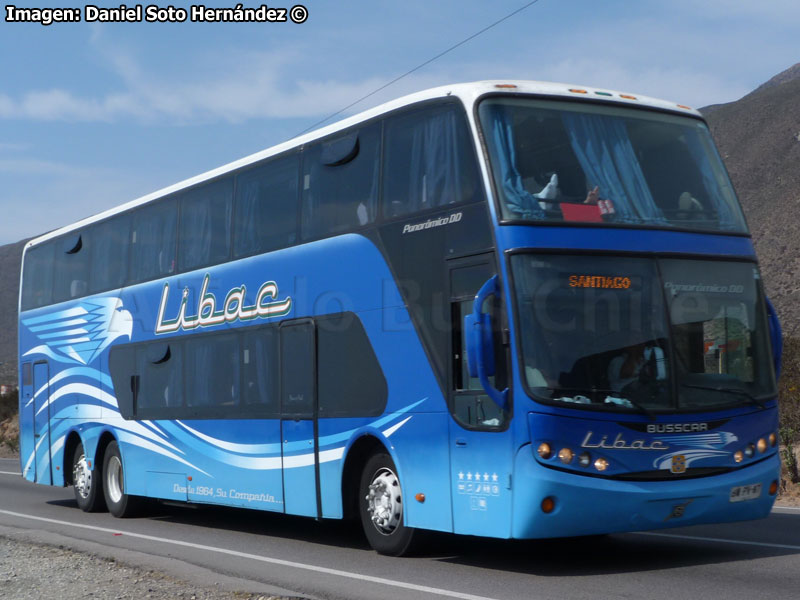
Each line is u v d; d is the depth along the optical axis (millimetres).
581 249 9375
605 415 9031
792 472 16828
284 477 12367
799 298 53719
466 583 9148
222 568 10492
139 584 9406
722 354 9734
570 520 8898
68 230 18891
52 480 18797
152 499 16719
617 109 10320
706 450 9406
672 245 9750
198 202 14805
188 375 14617
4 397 53625
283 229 12719
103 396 17141
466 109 9938
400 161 10820
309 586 9273
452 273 9875
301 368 12109
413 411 10273
